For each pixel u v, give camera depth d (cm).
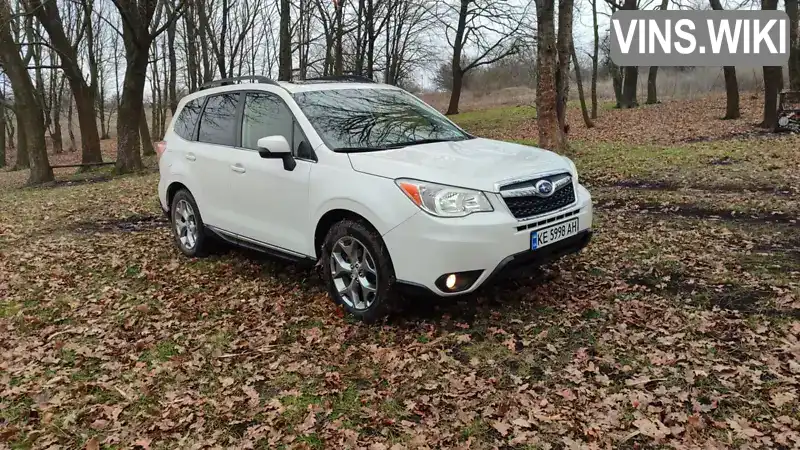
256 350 412
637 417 307
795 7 1608
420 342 405
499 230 388
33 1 1838
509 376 357
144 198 1148
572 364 367
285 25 1577
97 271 634
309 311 473
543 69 1335
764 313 420
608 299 463
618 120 2533
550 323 425
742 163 1068
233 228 568
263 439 311
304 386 361
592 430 298
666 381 340
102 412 344
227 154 564
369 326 433
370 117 511
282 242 507
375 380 362
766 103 1684
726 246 583
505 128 2708
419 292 400
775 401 312
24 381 388
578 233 438
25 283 604
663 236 635
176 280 584
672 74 3872
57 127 4119
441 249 384
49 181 1798
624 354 375
